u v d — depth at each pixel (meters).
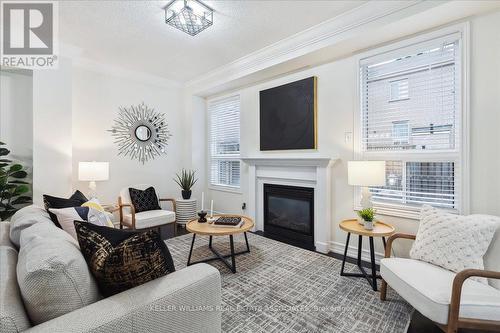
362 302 1.92
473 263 1.55
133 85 4.11
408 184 2.50
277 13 2.44
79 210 1.76
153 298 0.94
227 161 4.52
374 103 2.68
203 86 4.36
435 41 2.26
